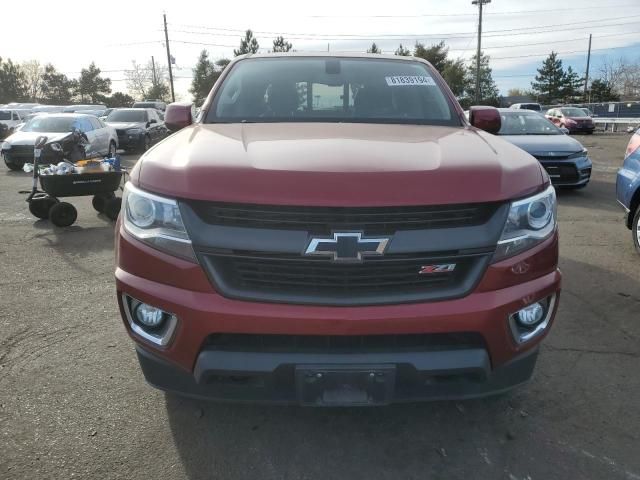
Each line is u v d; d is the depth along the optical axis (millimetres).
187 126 3568
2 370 3389
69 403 3031
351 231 2178
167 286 2307
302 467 2547
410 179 2234
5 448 2635
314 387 2268
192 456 2609
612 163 15812
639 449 2678
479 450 2672
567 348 3717
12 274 5289
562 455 2635
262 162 2320
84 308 4402
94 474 2475
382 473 2512
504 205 2322
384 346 2285
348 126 3152
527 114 11547
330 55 4047
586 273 5316
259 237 2195
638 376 3361
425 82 3791
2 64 77125
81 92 82438
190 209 2266
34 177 7770
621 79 75500
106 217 8117
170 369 2402
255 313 2205
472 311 2262
